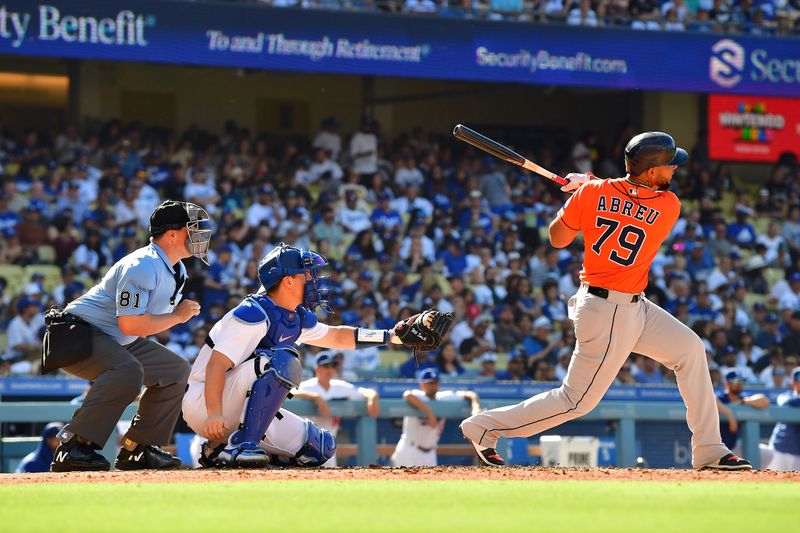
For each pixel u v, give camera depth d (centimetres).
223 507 1005
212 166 4819
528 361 3912
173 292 1770
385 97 6062
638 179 1669
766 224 5388
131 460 1808
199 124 5762
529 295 4356
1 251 4125
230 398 1683
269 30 4634
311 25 4684
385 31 4769
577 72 5009
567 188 1791
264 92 5875
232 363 1661
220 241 4269
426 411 2697
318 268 1692
